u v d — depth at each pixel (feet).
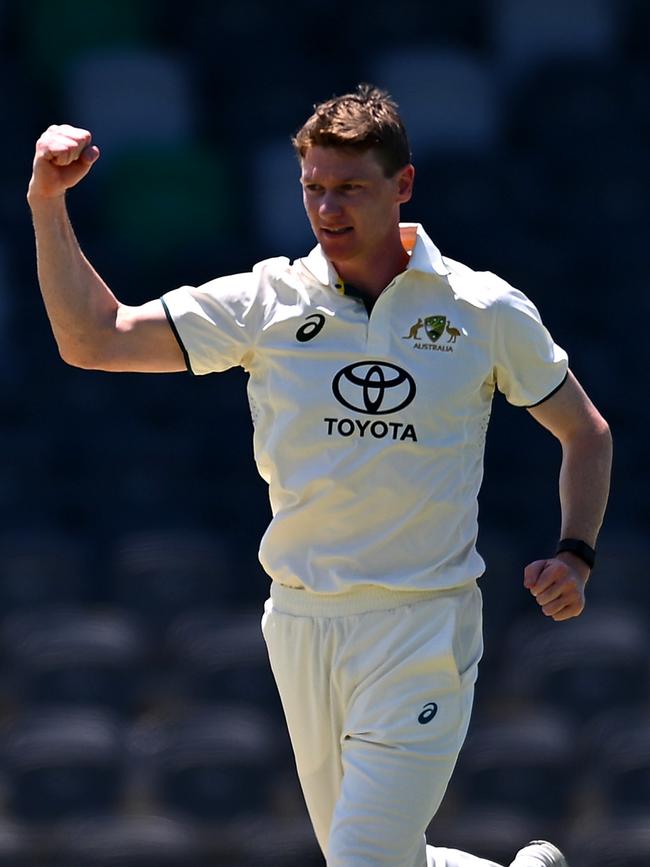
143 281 156.04
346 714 38.29
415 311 37.35
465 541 38.17
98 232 160.04
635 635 104.32
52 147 35.47
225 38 177.37
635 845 86.53
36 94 172.04
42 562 116.06
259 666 104.63
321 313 37.19
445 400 37.09
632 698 101.86
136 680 105.09
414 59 168.86
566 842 90.53
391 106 37.19
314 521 37.52
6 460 131.85
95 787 93.81
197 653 106.22
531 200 159.43
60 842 89.81
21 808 93.04
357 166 36.17
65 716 100.12
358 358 36.96
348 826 36.96
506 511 124.88
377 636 37.50
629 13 176.45
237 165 163.22
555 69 170.50
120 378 139.13
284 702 39.47
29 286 152.97
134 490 129.80
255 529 127.65
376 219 36.63
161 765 94.63
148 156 163.12
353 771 37.47
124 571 114.32
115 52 177.06
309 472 37.17
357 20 177.68
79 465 132.16
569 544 39.29
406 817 36.96
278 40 177.27
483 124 165.17
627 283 153.28
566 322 149.48
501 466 127.65
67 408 137.39
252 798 93.91
